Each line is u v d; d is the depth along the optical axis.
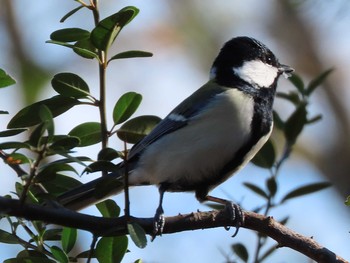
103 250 6.97
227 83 10.16
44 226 7.22
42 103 7.31
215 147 9.34
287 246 7.69
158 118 7.82
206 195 9.79
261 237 8.72
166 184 9.62
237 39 10.73
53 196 6.88
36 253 7.11
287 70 10.76
